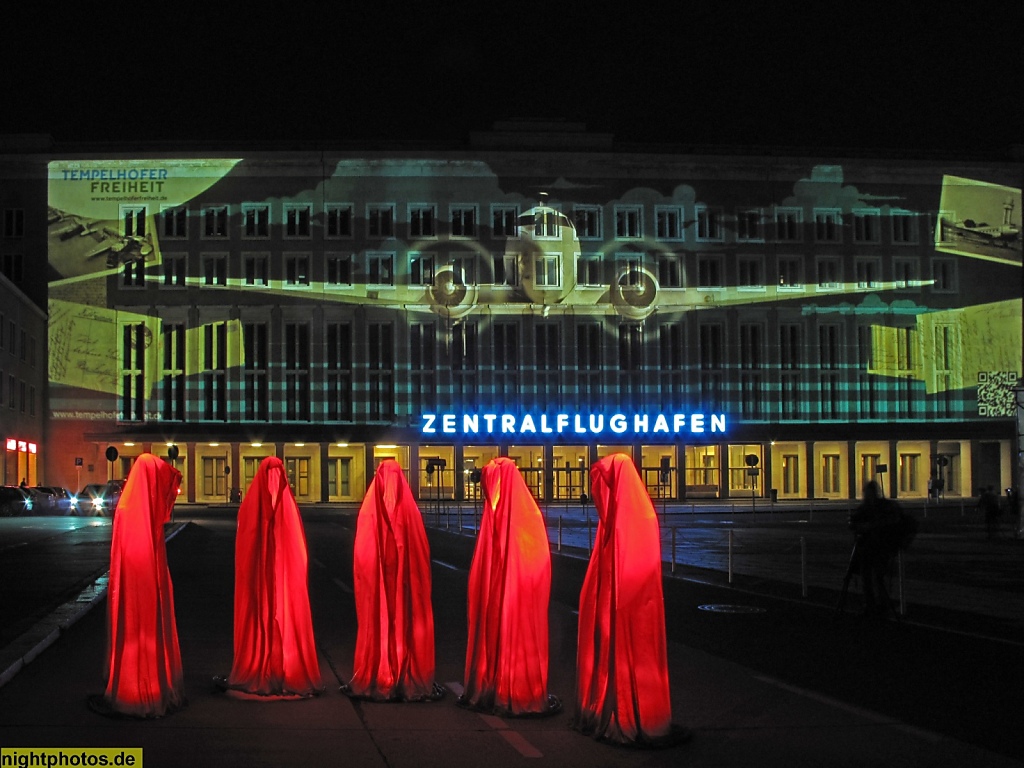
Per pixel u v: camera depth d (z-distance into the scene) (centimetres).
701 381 7500
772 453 7712
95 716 833
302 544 937
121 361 7319
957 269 7744
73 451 7244
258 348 7388
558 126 7612
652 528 797
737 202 7594
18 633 1267
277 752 732
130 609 837
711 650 1238
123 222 7375
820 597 1809
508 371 7425
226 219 7412
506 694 852
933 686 1016
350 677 1021
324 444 7400
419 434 7338
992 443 7919
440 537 3638
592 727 792
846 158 7681
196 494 7394
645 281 7475
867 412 7588
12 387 6244
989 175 7806
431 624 930
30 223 7338
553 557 2677
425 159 7456
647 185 7550
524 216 7462
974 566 2459
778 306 7569
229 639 1279
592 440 7388
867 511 1532
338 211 7450
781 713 892
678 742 775
